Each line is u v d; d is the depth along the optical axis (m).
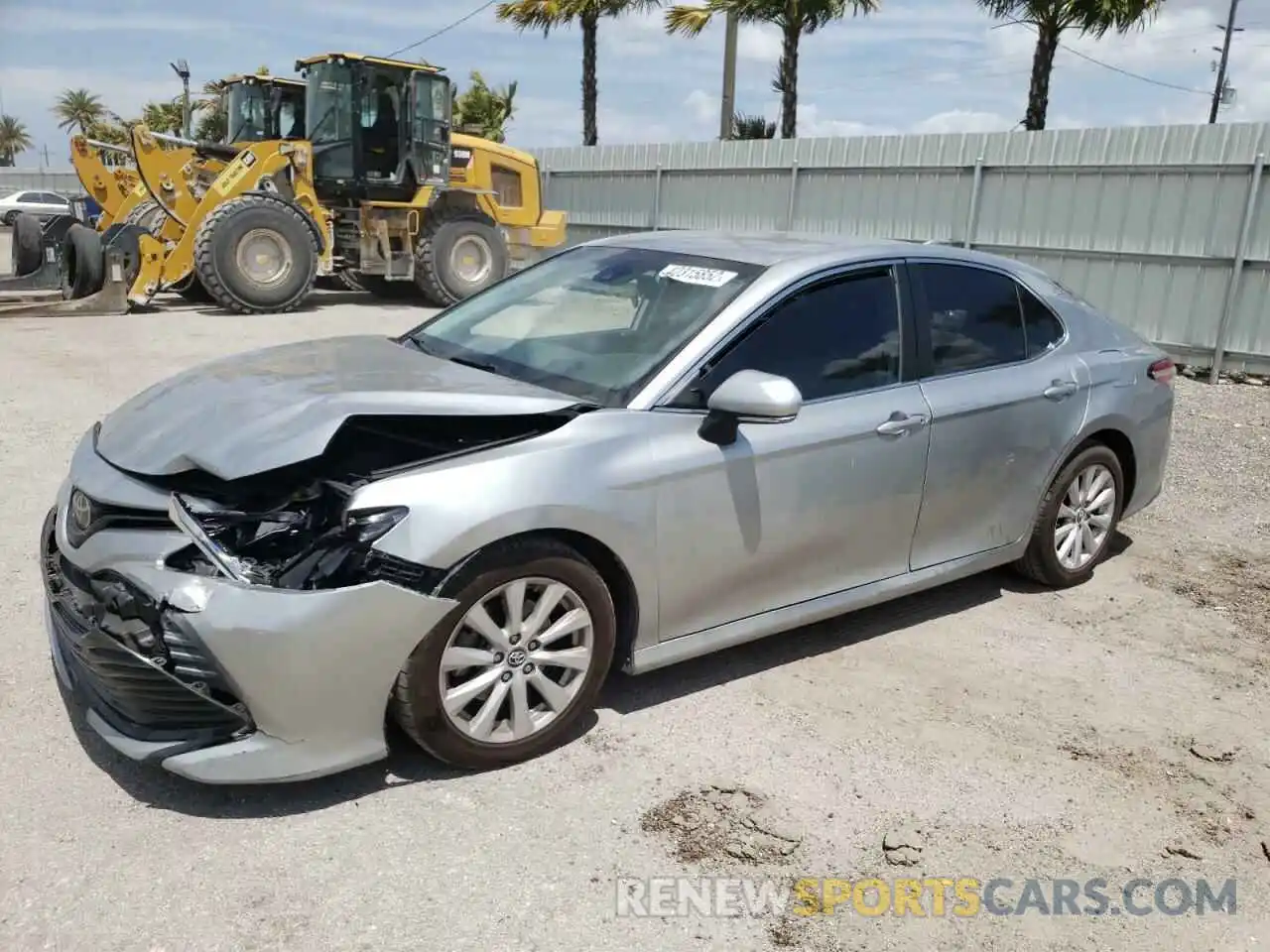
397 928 2.61
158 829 2.94
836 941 2.68
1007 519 4.63
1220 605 5.01
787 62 21.88
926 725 3.74
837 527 3.96
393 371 3.73
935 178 13.65
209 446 3.15
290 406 3.27
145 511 3.20
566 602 3.34
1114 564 5.50
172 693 2.91
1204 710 3.97
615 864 2.91
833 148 14.76
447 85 15.97
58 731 3.41
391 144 15.71
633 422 3.47
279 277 14.33
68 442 6.92
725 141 16.30
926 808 3.24
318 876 2.78
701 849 2.99
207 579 2.91
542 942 2.60
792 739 3.60
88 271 13.88
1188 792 3.41
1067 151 12.30
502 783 3.24
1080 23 17.45
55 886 2.69
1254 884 2.98
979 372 4.46
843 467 3.90
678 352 3.67
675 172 17.25
